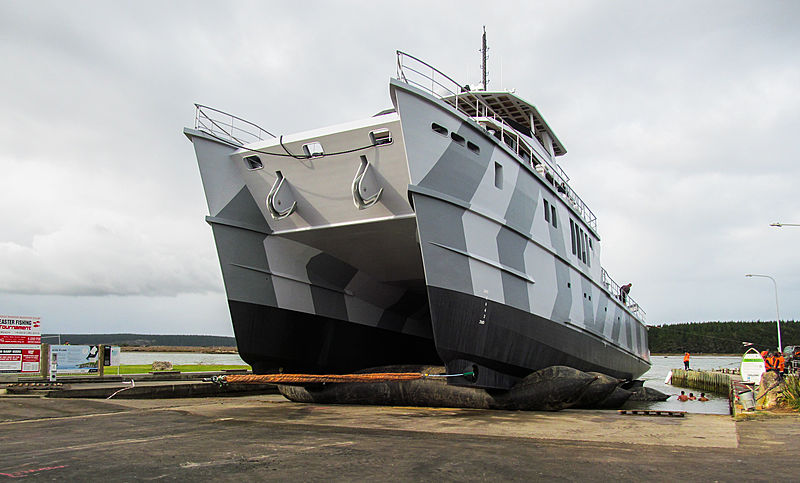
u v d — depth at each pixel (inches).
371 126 381.7
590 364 576.7
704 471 203.5
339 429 323.0
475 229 409.4
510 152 448.1
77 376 637.9
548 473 199.8
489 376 428.8
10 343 521.7
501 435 302.7
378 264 497.4
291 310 482.6
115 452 237.0
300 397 516.4
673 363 2847.0
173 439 277.1
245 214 458.9
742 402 435.8
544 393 430.3
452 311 392.2
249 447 253.0
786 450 253.6
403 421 366.3
